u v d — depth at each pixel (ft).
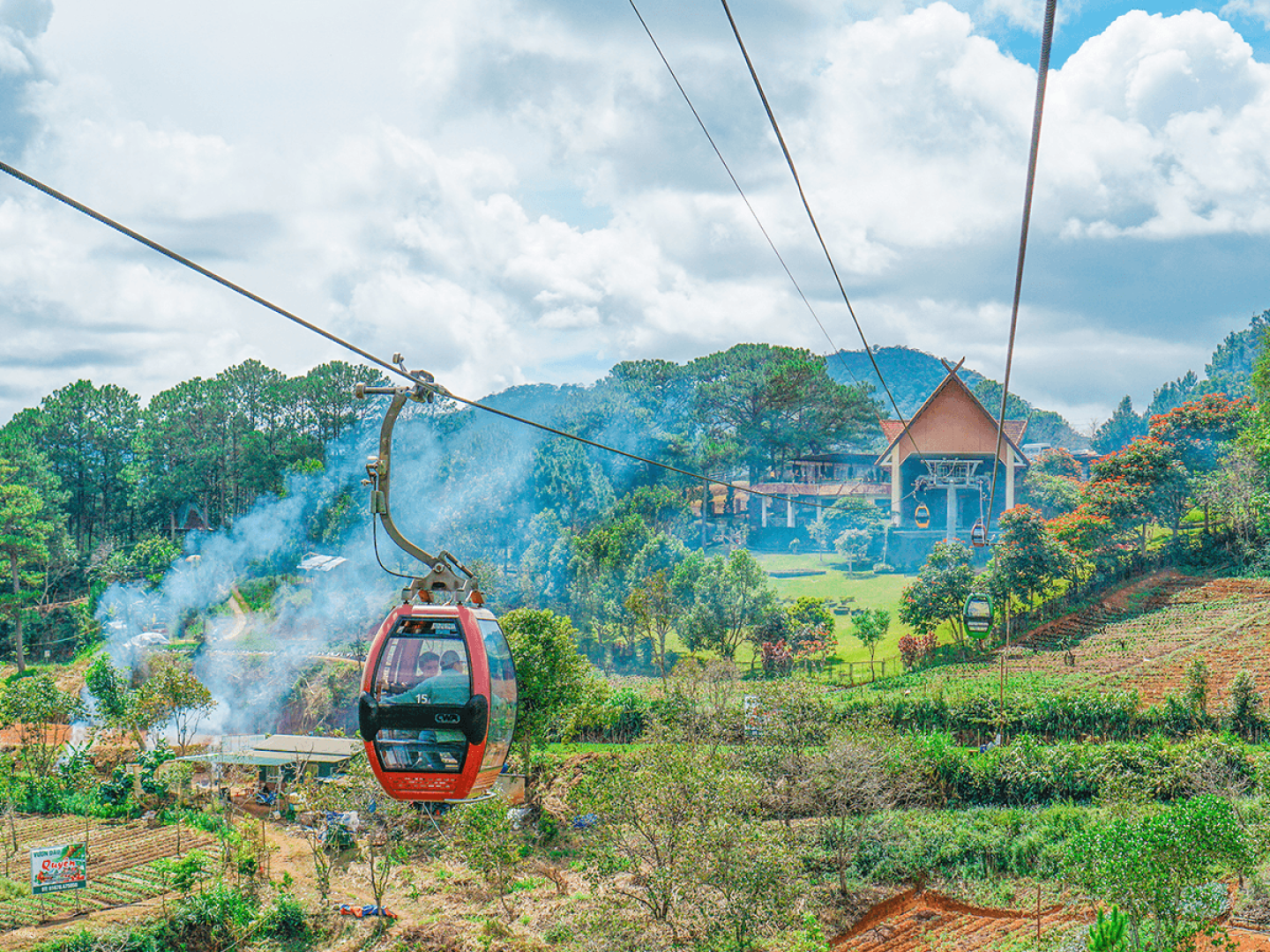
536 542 300.40
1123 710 155.84
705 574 253.65
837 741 131.03
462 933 120.98
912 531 353.72
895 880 120.57
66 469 442.50
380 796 143.64
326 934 125.80
